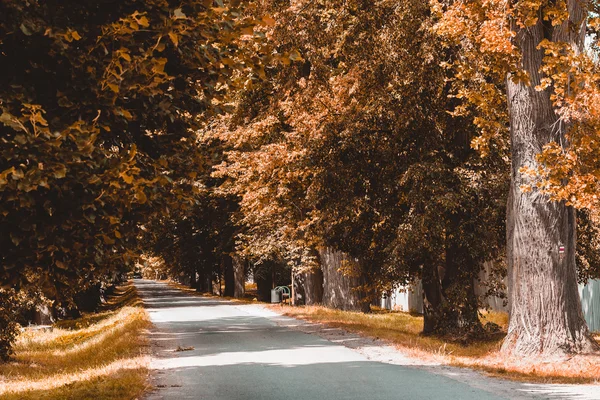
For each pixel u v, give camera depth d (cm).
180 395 996
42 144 536
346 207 1961
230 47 733
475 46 1564
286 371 1234
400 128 1892
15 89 581
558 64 1153
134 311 3425
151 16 647
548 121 1438
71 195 562
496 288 1988
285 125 2794
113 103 613
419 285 3812
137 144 725
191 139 755
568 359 1405
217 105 768
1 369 1697
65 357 2002
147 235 741
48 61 605
